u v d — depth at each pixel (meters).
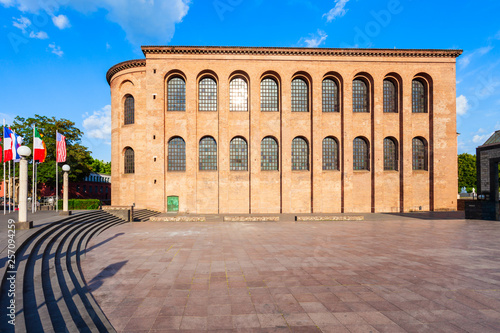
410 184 26.22
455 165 26.67
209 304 5.45
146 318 4.85
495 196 20.05
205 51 25.52
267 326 4.57
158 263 8.45
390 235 13.84
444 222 19.38
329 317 4.90
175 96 26.31
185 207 25.33
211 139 26.17
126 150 27.55
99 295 5.90
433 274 7.40
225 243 11.68
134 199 26.45
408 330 4.46
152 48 25.09
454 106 26.94
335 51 25.97
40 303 4.95
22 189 9.94
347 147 26.09
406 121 26.45
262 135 26.02
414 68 26.66
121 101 27.78
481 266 8.17
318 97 26.06
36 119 31.44
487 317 4.95
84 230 13.13
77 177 32.78
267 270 7.74
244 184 25.69
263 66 25.84
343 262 8.61
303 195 25.97
